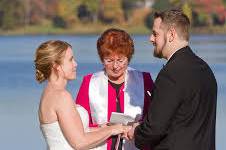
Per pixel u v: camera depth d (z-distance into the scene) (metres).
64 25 135.12
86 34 130.38
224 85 34.78
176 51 8.09
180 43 8.10
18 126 21.00
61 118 8.20
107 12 135.12
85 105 9.06
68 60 8.27
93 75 9.13
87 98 9.05
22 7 134.88
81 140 8.23
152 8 128.62
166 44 8.12
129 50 8.77
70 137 8.21
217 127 20.69
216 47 77.31
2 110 24.91
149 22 132.62
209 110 8.10
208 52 65.81
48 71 8.26
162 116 7.92
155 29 8.18
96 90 9.04
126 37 8.76
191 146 7.95
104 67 9.13
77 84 32.31
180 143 7.95
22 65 51.25
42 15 136.38
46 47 8.23
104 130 8.46
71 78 8.33
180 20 8.09
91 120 9.05
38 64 8.24
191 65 8.01
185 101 7.94
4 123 21.61
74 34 130.75
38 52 8.25
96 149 8.70
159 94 7.96
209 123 8.09
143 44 86.19
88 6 134.38
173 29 8.09
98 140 8.37
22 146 17.95
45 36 123.38
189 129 7.97
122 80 9.04
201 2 130.12
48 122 8.26
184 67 7.98
